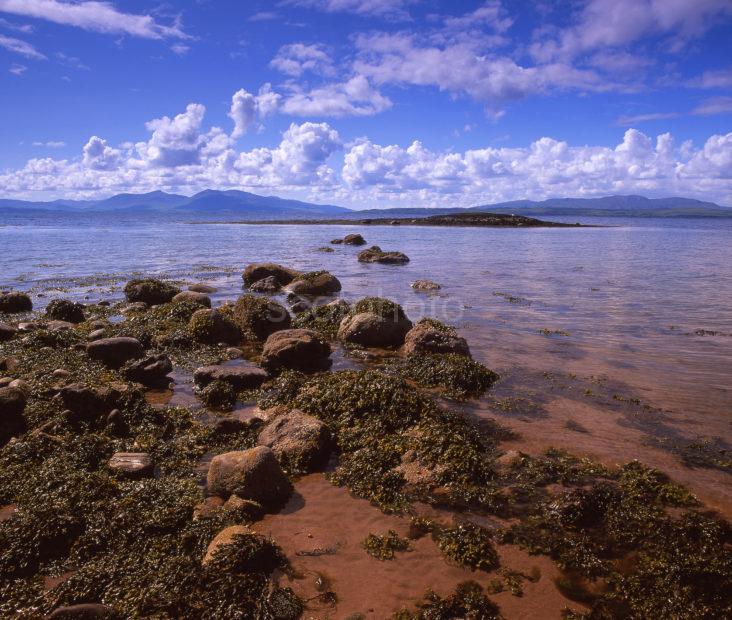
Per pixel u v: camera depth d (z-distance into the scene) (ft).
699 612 17.42
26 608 17.72
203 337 52.70
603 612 17.49
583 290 84.58
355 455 28.07
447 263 128.47
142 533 21.53
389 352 49.39
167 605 17.43
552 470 26.32
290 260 137.39
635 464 26.89
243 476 23.80
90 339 51.72
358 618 17.11
